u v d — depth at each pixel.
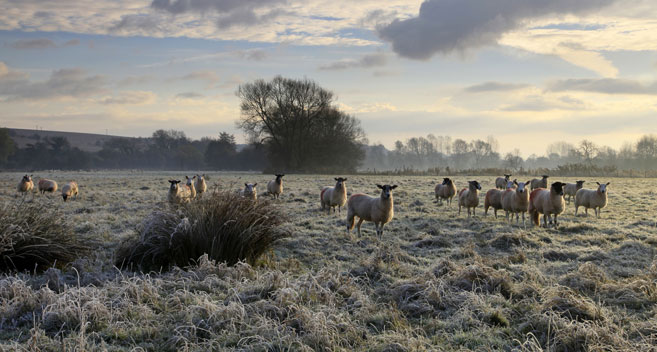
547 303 5.26
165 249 7.27
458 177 44.00
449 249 9.20
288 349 4.20
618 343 4.14
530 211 12.98
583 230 11.62
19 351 3.93
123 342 4.46
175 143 127.31
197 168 112.62
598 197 15.11
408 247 9.70
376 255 7.73
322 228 12.05
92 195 22.08
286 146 61.25
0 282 5.59
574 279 6.29
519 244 9.48
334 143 60.12
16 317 4.93
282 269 7.32
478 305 5.31
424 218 14.05
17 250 6.81
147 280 6.09
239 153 99.44
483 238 10.36
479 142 138.00
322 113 59.34
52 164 101.00
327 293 5.62
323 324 4.57
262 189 27.30
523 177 43.28
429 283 5.90
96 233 10.55
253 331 4.61
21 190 22.84
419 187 28.59
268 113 59.88
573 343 4.25
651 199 19.95
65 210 15.54
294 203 18.59
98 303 4.95
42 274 6.80
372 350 4.30
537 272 6.77
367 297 5.71
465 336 4.61
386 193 10.18
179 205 8.05
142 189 27.53
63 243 7.39
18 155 99.06
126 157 117.81
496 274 6.32
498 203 14.45
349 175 52.81
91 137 155.12
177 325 4.76
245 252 7.46
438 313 5.29
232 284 6.19
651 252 8.57
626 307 5.43
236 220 7.47
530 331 4.68
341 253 8.86
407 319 5.16
